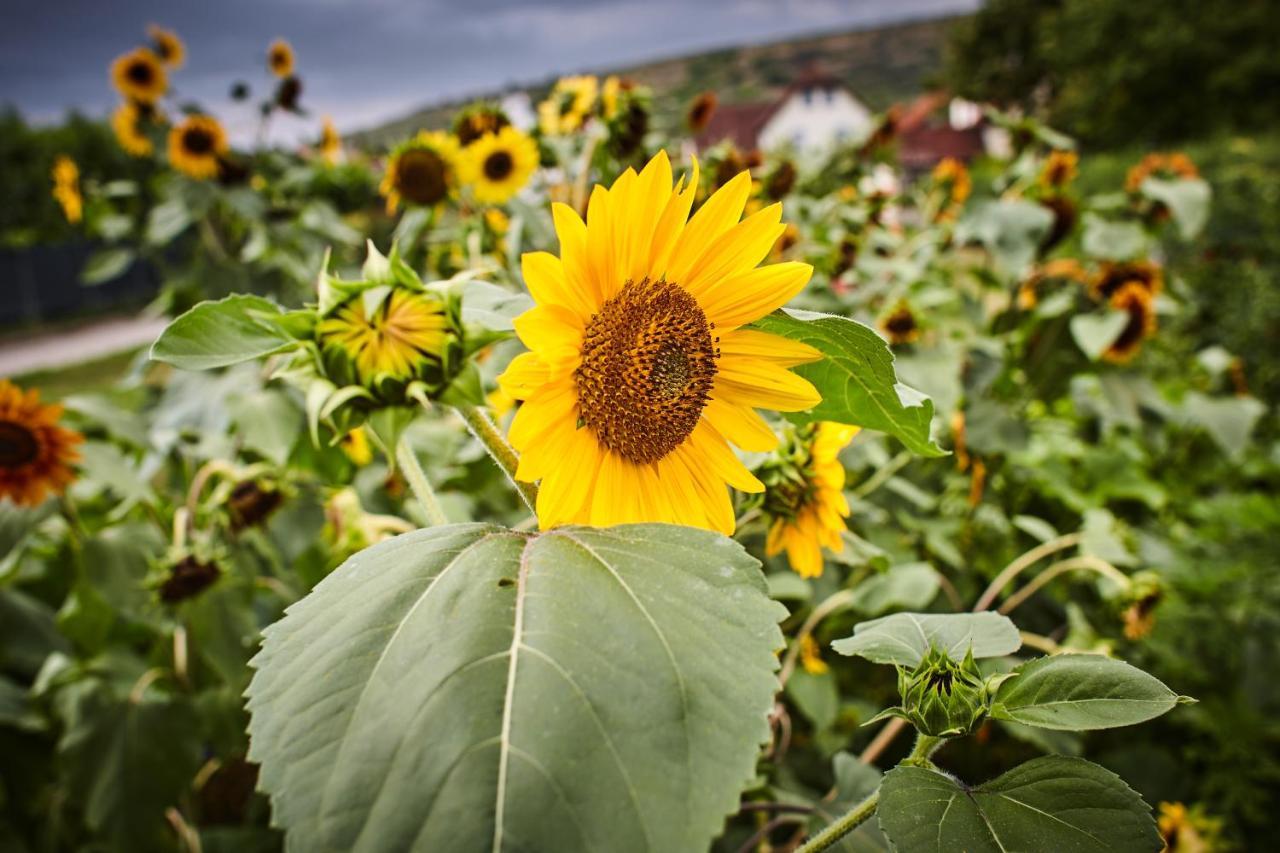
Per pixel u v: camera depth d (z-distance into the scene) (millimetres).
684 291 1252
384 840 783
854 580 2688
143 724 2793
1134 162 17031
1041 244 4359
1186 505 5469
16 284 31000
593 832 779
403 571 1008
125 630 3268
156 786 2752
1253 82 41250
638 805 798
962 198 5387
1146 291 4242
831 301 3400
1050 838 963
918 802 1015
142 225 7059
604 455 1215
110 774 2729
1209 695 4160
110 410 3393
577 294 1179
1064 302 4133
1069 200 4355
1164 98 43688
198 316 1176
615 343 1190
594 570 984
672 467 1256
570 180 3578
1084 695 1027
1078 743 2285
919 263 4426
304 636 964
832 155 5262
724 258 1254
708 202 1231
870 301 4227
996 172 4816
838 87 55094
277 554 3000
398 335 1162
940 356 3652
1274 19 41094
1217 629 4266
